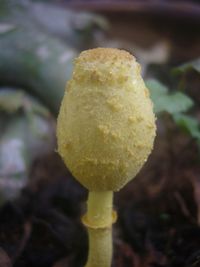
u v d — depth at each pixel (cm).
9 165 11
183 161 12
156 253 9
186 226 10
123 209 11
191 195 11
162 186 11
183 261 9
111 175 7
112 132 6
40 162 12
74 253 10
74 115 7
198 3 23
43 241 10
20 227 10
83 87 6
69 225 10
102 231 8
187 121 10
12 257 9
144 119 7
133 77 7
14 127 12
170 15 20
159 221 10
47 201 11
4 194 11
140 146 7
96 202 8
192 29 20
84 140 7
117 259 9
